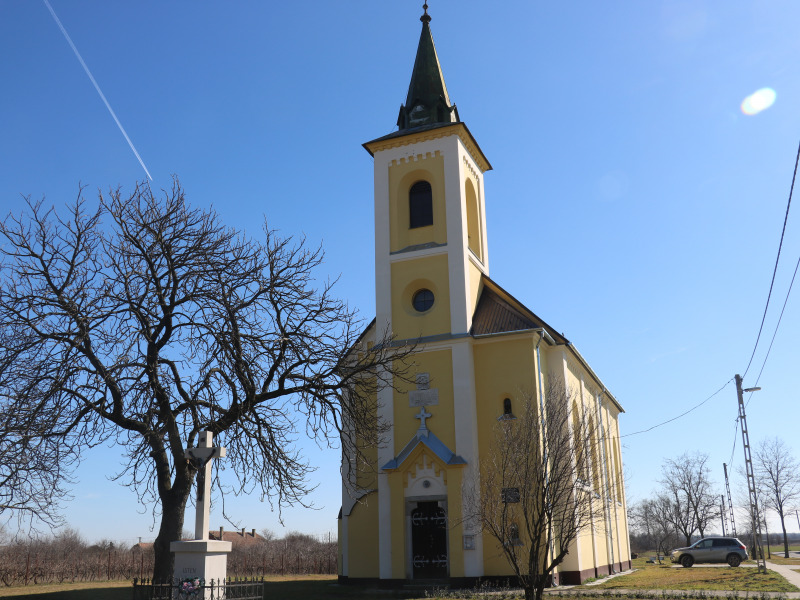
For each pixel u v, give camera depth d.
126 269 20.41
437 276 31.84
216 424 20.52
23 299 19.33
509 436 23.69
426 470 29.14
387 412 30.44
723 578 32.16
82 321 18.84
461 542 27.72
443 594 25.11
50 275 20.14
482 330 31.06
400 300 32.12
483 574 27.61
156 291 20.19
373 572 30.42
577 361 35.97
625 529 46.44
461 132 33.56
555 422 22.73
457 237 31.98
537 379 29.52
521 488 21.22
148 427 19.03
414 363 29.97
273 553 52.72
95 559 44.09
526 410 23.62
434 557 28.81
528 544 26.56
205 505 17.41
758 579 31.14
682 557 47.44
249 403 20.61
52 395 18.77
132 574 41.62
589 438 23.97
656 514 94.19
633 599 23.06
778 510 75.44
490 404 29.91
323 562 49.12
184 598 15.75
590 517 21.86
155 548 19.86
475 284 33.16
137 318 19.98
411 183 34.16
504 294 33.41
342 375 22.72
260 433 20.66
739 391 38.09
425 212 33.72
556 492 21.09
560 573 29.89
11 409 18.33
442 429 29.58
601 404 44.34
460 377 29.84
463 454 28.84
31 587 30.66
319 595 26.80
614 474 46.41
